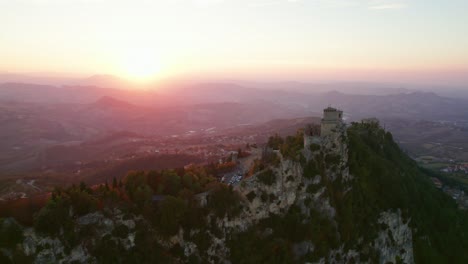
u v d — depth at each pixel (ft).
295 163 415.85
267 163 455.22
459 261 499.92
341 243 406.21
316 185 417.08
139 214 347.15
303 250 386.32
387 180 476.13
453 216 579.07
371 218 436.76
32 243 294.66
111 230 328.90
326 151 448.24
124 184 386.32
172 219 351.25
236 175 482.69
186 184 396.98
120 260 323.98
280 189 408.67
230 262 368.68
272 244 380.78
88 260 312.29
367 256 417.69
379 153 583.58
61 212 309.22
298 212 405.39
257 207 397.39
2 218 298.56
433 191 632.79
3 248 286.87
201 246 360.48
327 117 450.71
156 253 338.13
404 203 473.67
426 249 481.46
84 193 333.01
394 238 453.17
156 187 389.60
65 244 305.94
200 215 368.89
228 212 382.63
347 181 447.42
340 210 422.41
